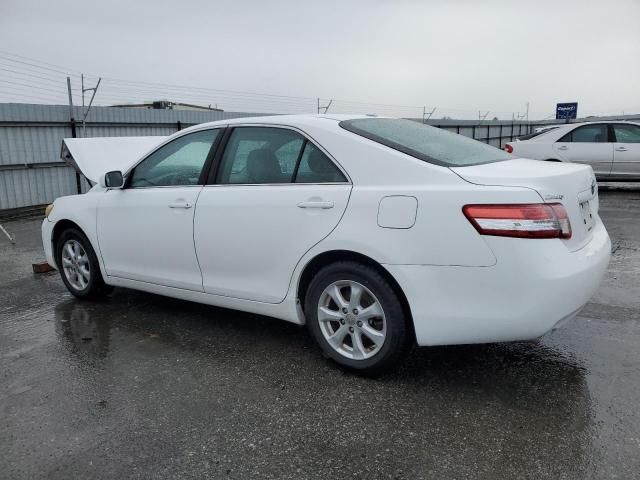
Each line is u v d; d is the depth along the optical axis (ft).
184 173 13.44
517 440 8.60
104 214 14.98
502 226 9.09
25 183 37.65
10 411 9.90
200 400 10.15
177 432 9.09
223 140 12.78
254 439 8.84
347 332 10.92
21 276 19.86
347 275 10.56
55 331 14.01
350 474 7.91
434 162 10.11
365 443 8.65
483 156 11.38
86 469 8.16
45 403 10.18
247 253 11.94
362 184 10.46
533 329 9.25
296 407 9.81
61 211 16.33
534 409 9.51
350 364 10.87
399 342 10.23
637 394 9.90
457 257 9.42
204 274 12.92
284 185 11.47
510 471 7.86
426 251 9.63
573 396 9.91
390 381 10.70
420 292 9.73
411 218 9.73
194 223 12.77
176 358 12.09
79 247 16.24
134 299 16.65
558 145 38.73
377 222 10.07
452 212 9.43
